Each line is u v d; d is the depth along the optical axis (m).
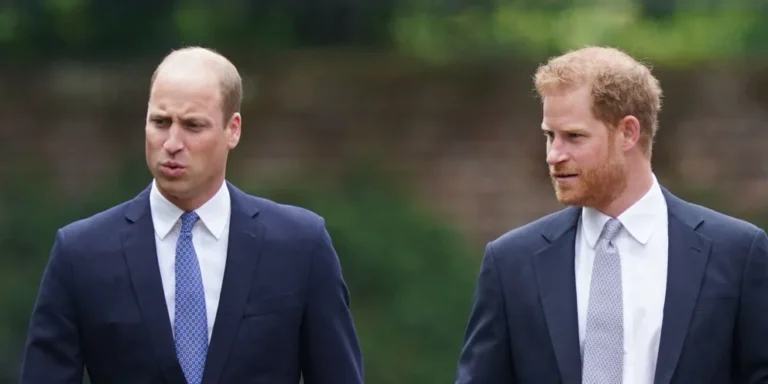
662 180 47.44
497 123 47.62
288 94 47.44
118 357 15.28
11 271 43.44
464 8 50.12
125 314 15.28
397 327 42.84
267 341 15.45
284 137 47.16
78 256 15.50
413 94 47.69
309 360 15.86
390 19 49.59
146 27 48.72
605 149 15.18
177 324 15.33
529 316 15.45
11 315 42.34
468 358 15.83
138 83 48.03
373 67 47.81
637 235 15.40
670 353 15.01
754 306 15.23
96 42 48.78
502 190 47.31
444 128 47.56
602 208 15.47
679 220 15.52
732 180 47.28
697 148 47.38
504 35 50.31
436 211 46.84
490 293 15.74
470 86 47.72
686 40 51.12
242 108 47.19
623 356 15.12
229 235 15.62
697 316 15.09
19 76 47.94
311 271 15.77
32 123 47.56
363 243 44.03
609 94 15.09
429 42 50.00
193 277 15.43
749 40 51.62
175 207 15.55
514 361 15.57
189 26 48.75
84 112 47.69
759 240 15.40
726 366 15.26
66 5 48.22
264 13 48.84
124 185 46.38
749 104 47.38
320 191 45.72
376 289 43.72
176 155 15.01
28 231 44.44
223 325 15.31
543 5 50.62
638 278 15.31
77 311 15.43
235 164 46.72
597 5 50.75
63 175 47.25
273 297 15.54
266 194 45.16
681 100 47.53
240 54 47.97
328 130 47.38
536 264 15.60
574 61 15.21
